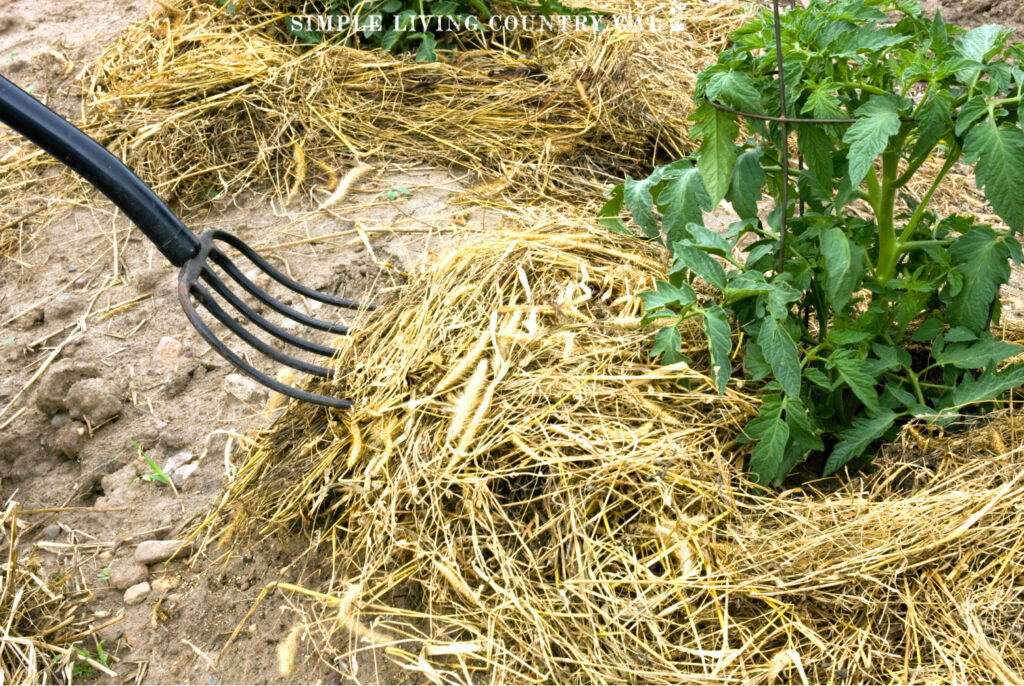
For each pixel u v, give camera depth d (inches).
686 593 84.9
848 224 97.6
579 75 167.3
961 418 98.0
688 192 99.5
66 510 109.7
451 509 95.0
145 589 98.7
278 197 148.6
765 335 89.4
